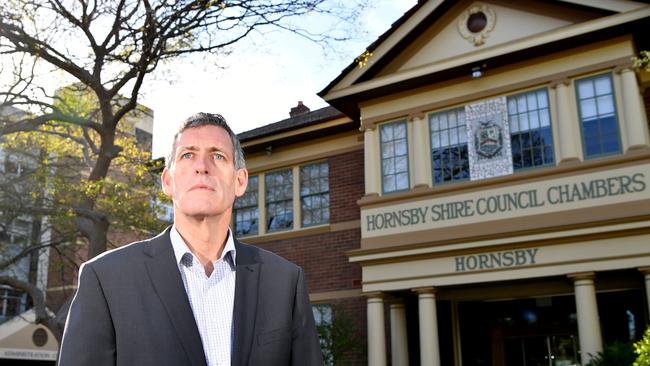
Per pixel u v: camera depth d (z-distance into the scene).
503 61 11.34
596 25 10.33
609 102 10.43
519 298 12.19
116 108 15.27
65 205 11.34
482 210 10.93
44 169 12.34
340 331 12.02
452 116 11.82
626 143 10.12
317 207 14.45
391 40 12.26
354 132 14.26
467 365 12.38
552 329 11.97
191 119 2.14
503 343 12.35
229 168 2.10
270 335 2.00
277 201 15.02
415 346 12.29
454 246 10.80
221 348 1.94
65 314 11.02
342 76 12.55
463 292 12.37
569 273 9.89
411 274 11.23
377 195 12.09
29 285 11.64
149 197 13.54
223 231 2.08
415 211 11.55
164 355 1.82
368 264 11.69
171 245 2.04
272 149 15.21
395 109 12.35
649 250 9.42
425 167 11.75
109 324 1.85
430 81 11.99
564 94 10.75
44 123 12.11
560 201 10.30
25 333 16.34
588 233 9.78
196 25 10.28
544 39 10.72
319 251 13.98
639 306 10.87
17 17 10.07
